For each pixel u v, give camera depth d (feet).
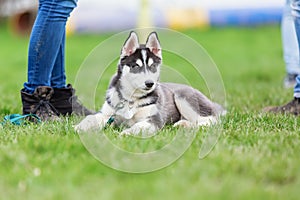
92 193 11.03
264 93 26.84
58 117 18.47
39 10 18.17
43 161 13.15
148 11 65.00
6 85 31.19
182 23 73.77
